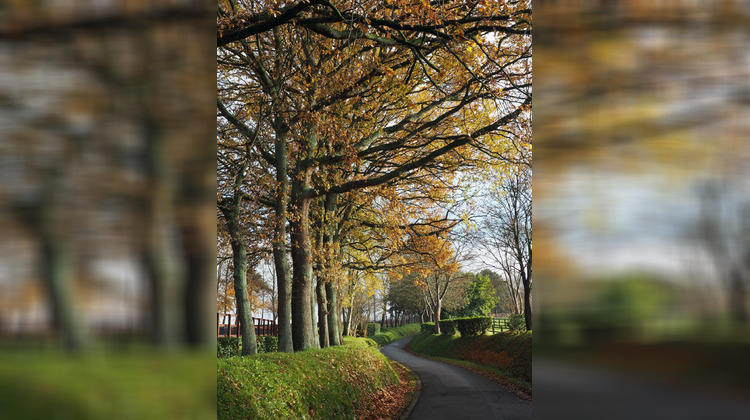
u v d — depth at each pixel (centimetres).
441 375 1745
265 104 858
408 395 1239
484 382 1509
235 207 1032
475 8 714
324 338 1484
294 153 1113
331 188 1018
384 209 1373
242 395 509
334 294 1759
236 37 566
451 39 595
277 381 632
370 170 1284
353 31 682
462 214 1466
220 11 602
